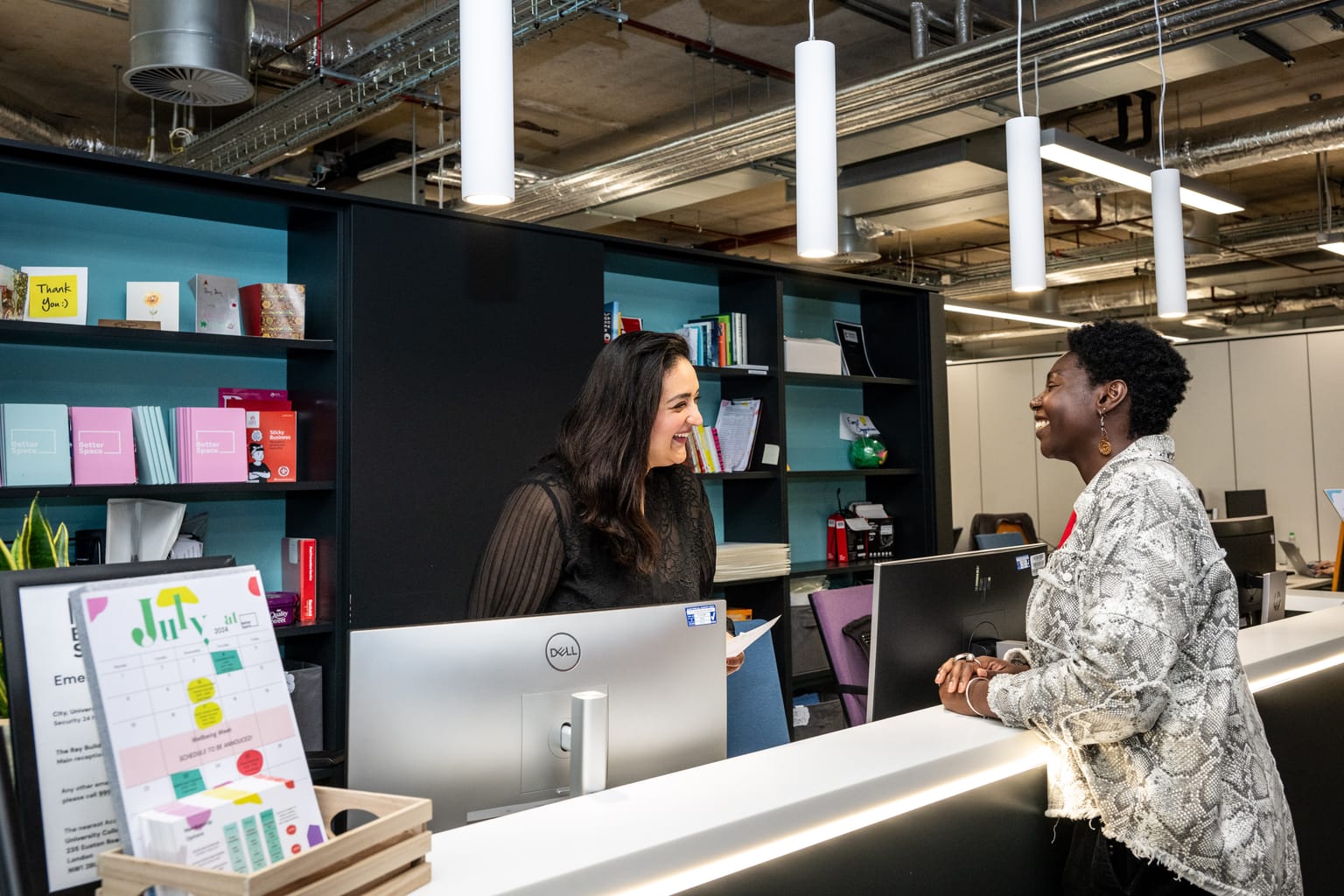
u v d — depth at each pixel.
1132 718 1.32
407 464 3.07
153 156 5.73
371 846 0.90
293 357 3.18
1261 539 3.23
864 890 1.31
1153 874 1.41
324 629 2.96
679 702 1.43
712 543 2.03
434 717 1.22
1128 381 1.53
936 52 3.96
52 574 0.92
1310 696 2.14
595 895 1.02
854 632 2.33
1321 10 3.66
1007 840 1.52
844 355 4.80
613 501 1.75
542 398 3.40
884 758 1.39
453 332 3.19
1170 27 3.51
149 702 0.86
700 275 4.19
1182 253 2.77
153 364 3.03
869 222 6.54
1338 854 2.21
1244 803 1.37
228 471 2.89
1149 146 5.86
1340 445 7.36
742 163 5.23
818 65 1.96
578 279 3.52
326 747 2.99
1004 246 9.96
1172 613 1.33
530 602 1.76
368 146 6.82
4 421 2.56
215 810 0.84
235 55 3.53
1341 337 7.38
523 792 1.28
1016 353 13.55
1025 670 1.67
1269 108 6.43
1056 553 1.54
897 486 4.95
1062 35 3.62
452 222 3.21
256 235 3.25
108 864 0.82
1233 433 7.88
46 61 5.38
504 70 1.74
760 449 4.21
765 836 1.17
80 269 2.72
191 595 0.93
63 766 0.88
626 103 6.34
